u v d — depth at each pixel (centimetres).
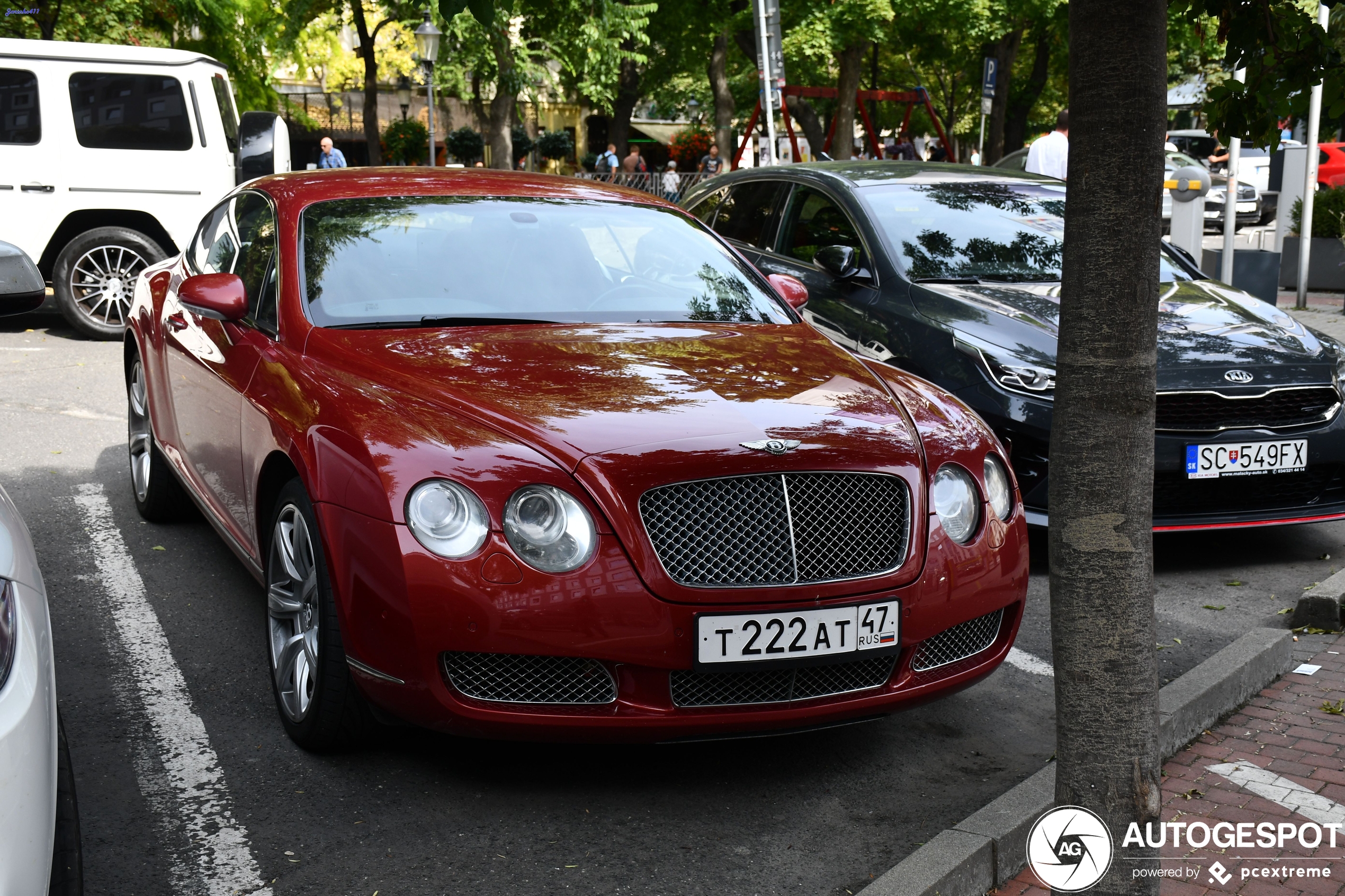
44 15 1850
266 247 439
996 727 383
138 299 567
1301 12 317
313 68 3675
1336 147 2266
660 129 4838
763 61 1375
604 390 340
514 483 302
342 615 311
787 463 314
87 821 309
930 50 3256
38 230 1056
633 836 309
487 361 358
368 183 466
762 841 309
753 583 307
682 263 459
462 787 331
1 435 729
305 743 342
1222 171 2697
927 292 595
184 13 2220
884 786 341
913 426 348
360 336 380
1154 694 230
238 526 409
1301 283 1312
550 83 3050
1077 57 213
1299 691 408
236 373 403
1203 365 531
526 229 449
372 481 305
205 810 315
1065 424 225
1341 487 553
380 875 288
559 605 296
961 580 332
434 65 2389
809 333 429
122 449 707
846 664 319
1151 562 227
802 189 716
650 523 304
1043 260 638
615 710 305
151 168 1077
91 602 467
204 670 406
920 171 716
